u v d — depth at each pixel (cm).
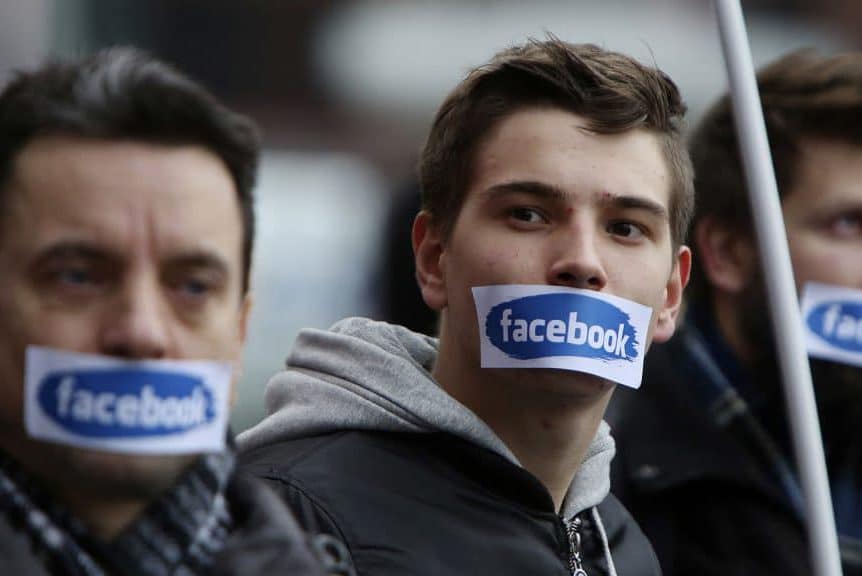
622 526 745
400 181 2227
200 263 504
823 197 920
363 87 2558
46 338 490
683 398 901
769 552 868
